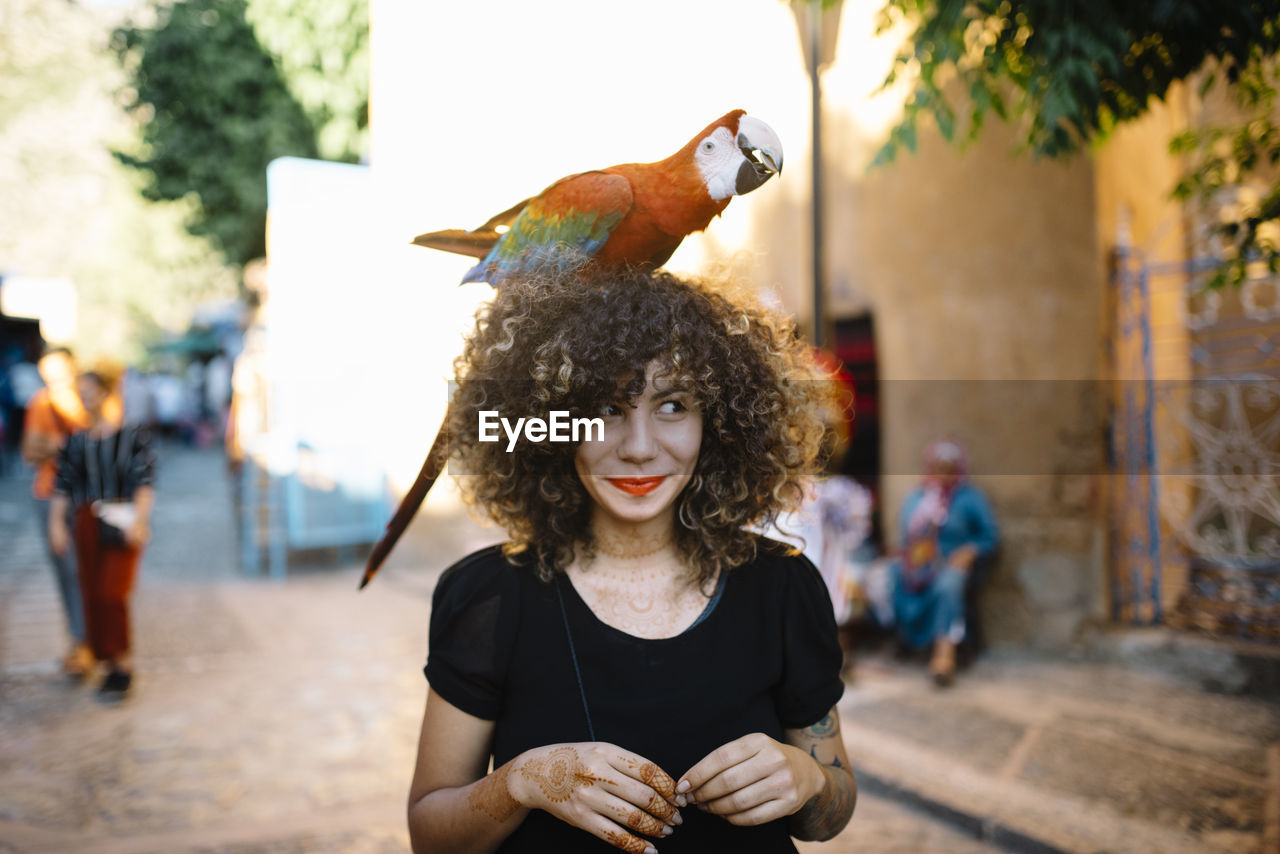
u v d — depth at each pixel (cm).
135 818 316
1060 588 498
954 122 278
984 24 251
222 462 1852
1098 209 489
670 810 104
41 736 397
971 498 489
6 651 534
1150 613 498
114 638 452
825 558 487
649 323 112
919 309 538
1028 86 258
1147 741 376
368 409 789
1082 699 431
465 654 120
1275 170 356
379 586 736
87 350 2631
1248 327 529
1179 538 521
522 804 107
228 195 1154
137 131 1170
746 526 127
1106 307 498
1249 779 336
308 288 736
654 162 117
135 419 1512
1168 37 234
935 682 456
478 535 645
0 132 1178
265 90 1109
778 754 107
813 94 484
